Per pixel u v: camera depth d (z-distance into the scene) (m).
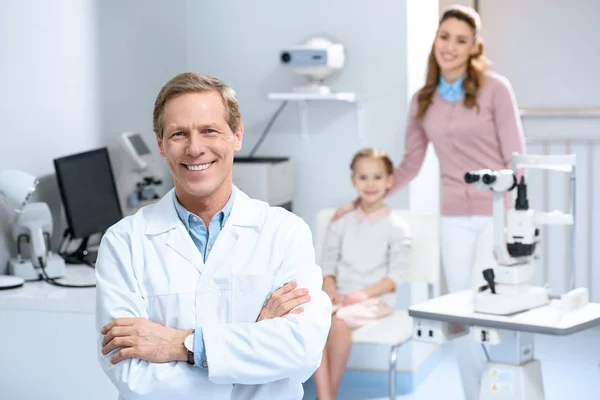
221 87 1.70
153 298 1.71
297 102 4.28
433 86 3.52
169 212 1.77
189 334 1.65
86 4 3.63
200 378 1.64
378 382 4.16
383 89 4.14
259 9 4.30
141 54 4.05
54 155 3.43
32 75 3.29
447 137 3.51
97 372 2.75
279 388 1.70
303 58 3.96
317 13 4.20
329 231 3.81
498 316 2.74
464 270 3.58
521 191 2.88
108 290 1.71
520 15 5.19
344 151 4.24
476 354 3.43
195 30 4.42
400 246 3.63
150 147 4.16
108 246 1.75
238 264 1.73
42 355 2.79
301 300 1.70
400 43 4.09
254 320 1.71
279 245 1.75
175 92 1.67
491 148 3.49
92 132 3.70
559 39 5.16
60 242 3.48
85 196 3.33
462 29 3.37
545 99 5.21
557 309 2.85
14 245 3.19
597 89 5.14
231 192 1.79
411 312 2.85
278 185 4.10
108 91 3.80
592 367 4.37
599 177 5.19
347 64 4.18
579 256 5.30
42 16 3.35
